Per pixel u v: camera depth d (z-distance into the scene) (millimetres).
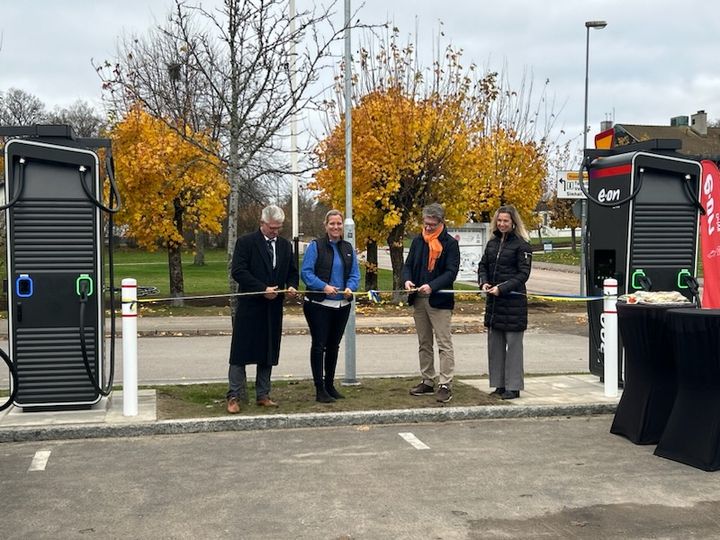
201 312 16922
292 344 12938
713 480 5266
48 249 6586
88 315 6727
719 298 8258
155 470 5473
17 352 6621
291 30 9727
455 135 18578
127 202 16609
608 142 9500
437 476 5340
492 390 8023
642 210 7820
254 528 4363
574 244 52688
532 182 24453
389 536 4246
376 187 18234
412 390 7785
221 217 18312
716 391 5543
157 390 7992
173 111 10227
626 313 6297
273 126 8836
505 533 4289
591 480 5258
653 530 4340
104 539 4203
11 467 5539
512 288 7445
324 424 6801
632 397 6375
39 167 6555
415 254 7625
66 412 6824
